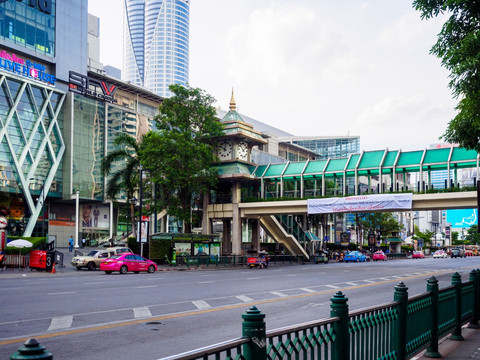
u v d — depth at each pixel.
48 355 2.68
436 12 12.14
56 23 66.50
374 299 18.00
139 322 11.94
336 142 128.00
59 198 65.62
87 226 70.31
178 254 42.72
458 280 10.09
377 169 45.38
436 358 8.32
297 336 4.64
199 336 10.39
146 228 39.97
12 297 16.47
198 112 46.53
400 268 42.88
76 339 9.80
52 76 64.56
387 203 43.34
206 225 53.75
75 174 66.19
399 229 94.75
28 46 62.53
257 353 3.97
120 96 77.31
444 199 41.38
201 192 53.44
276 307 15.27
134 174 44.97
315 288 22.09
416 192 42.78
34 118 62.38
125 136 45.53
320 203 46.94
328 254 66.25
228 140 52.38
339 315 5.39
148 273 33.38
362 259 65.62
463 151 41.97
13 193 60.09
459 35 12.16
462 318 10.40
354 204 44.97
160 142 44.03
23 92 60.94
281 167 51.50
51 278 27.08
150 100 82.56
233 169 51.16
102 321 11.93
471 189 40.44
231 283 24.12
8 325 11.05
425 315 8.27
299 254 60.50
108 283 23.16
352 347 5.63
